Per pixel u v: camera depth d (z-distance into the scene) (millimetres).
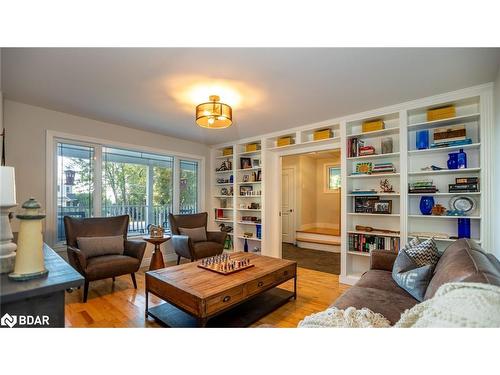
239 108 3119
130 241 3201
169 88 2541
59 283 951
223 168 5230
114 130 3857
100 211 3717
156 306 2455
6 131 2910
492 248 2471
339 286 3240
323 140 3711
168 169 4699
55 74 2258
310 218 6719
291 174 6562
